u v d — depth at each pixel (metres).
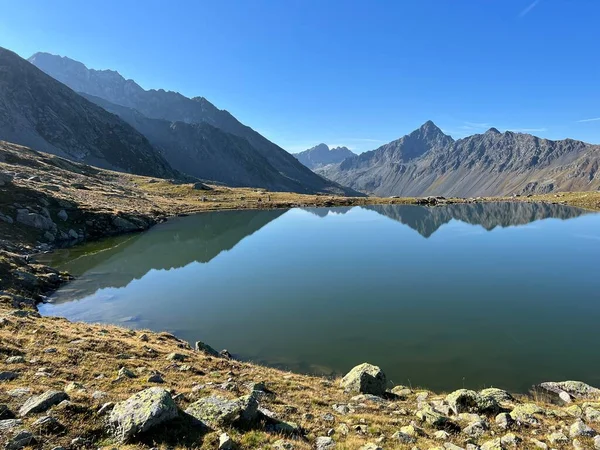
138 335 26.09
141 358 19.91
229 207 139.88
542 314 37.72
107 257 64.25
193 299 43.06
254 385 17.58
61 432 10.64
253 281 50.91
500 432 13.88
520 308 39.50
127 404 11.81
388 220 115.06
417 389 21.62
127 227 85.81
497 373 25.72
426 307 40.16
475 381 24.59
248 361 27.86
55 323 24.69
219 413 12.57
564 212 129.50
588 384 24.23
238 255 67.50
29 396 12.73
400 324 35.41
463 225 103.81
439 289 46.69
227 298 43.59
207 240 81.38
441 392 22.97
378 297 43.72
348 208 152.00
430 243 77.69
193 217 116.69
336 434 13.21
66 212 78.25
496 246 73.75
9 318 22.95
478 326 34.78
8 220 64.56
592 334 32.59
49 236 67.38
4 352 17.23
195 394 15.43
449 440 13.10
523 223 105.50
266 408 15.13
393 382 24.45
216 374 19.09
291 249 72.50
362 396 18.22
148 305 40.88
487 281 50.03
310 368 26.70
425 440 12.98
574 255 64.94
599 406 16.59
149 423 10.91
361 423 14.52
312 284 49.31
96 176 170.00
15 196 72.31
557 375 25.39
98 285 48.25
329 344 31.05
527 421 14.78
